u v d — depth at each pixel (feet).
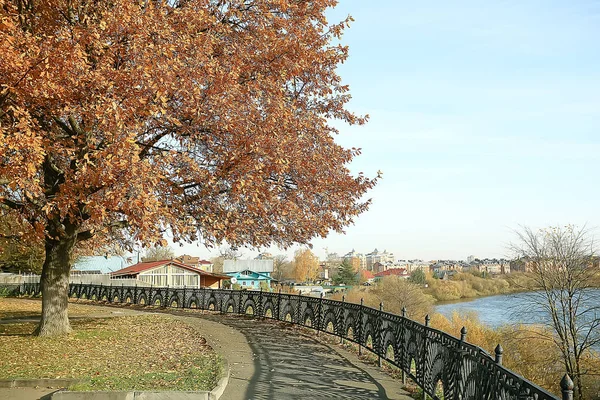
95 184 32.12
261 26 43.47
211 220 40.93
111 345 43.21
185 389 26.35
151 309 91.66
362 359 38.22
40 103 34.94
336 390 28.14
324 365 35.37
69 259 49.70
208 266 348.38
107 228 44.27
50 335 47.73
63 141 37.17
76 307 95.20
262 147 37.32
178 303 94.17
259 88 40.37
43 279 48.78
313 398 26.27
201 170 38.47
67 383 29.30
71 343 43.78
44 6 37.11
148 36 36.88
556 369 91.91
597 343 84.23
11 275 170.60
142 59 34.73
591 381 87.15
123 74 34.09
